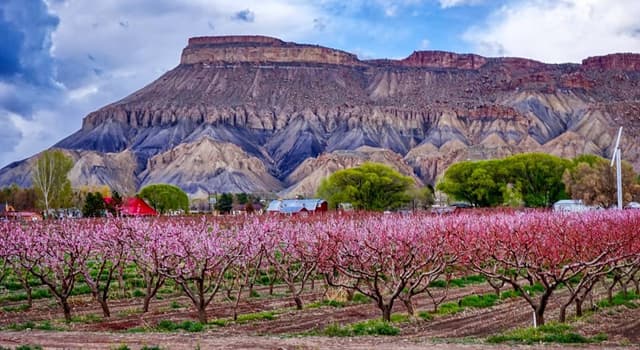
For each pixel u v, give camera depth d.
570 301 35.31
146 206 139.62
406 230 40.34
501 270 48.00
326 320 36.78
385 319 36.06
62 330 32.88
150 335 30.39
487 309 40.47
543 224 46.16
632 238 39.69
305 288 49.97
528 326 34.66
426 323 35.81
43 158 175.12
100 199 132.25
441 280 53.19
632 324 34.91
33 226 49.44
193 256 36.50
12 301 43.84
